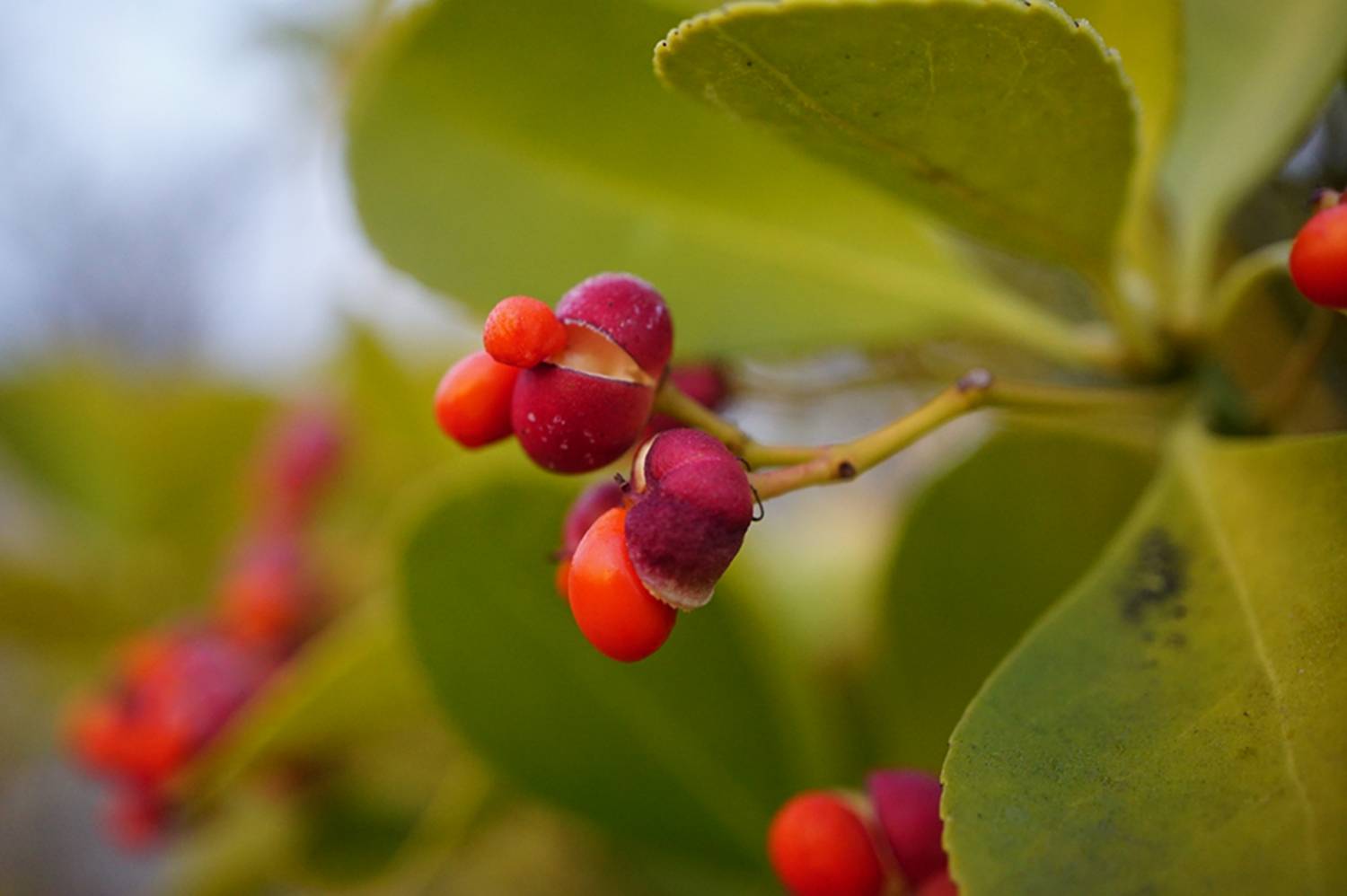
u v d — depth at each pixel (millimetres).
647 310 113
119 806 162
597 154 140
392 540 142
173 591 231
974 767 107
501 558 142
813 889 117
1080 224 121
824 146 115
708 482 107
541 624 143
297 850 173
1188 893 104
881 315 137
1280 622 112
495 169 141
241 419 235
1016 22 106
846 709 171
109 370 240
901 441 115
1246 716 108
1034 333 134
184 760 155
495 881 199
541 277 139
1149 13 123
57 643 228
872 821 118
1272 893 104
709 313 137
